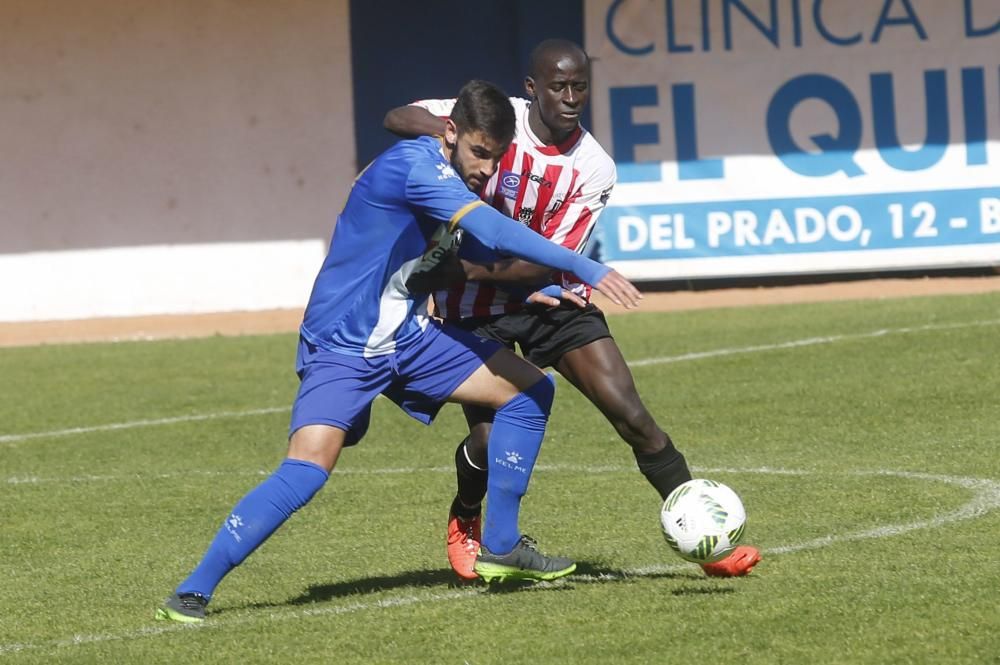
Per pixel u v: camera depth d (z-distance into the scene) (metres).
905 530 22.94
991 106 63.91
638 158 64.81
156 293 68.88
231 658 17.38
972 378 38.25
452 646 17.48
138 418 39.31
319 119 68.06
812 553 21.62
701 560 19.25
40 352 56.25
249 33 67.69
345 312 18.92
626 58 64.62
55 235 68.50
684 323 53.81
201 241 68.56
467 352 19.56
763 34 64.19
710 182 64.69
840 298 59.53
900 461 28.89
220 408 40.41
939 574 19.84
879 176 64.38
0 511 28.03
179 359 51.88
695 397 38.16
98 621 19.61
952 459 28.75
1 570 23.16
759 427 33.69
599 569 21.41
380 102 67.81
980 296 56.56
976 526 22.95
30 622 19.72
